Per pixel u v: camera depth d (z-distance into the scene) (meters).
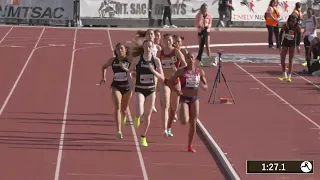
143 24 80.25
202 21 51.47
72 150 26.98
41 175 23.58
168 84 26.67
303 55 58.72
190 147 27.31
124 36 70.62
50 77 44.75
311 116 34.88
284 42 45.41
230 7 80.81
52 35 69.88
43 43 63.22
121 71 28.30
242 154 26.84
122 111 29.75
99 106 35.75
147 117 27.70
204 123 32.47
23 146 27.36
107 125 31.45
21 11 79.00
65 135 29.33
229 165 25.02
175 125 31.91
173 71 28.92
